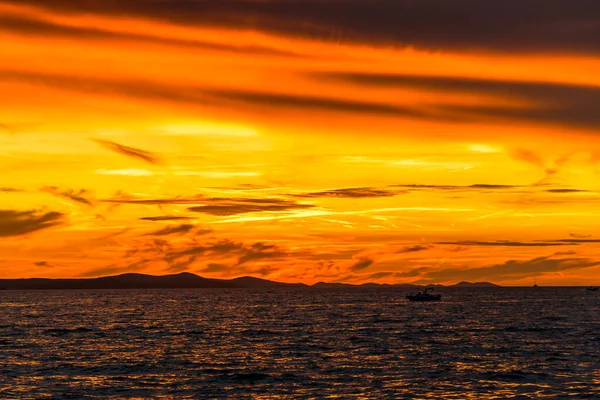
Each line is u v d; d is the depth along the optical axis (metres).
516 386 103.31
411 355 139.50
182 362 130.25
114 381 108.94
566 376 111.50
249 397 97.12
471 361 129.88
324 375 113.94
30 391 101.19
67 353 145.25
